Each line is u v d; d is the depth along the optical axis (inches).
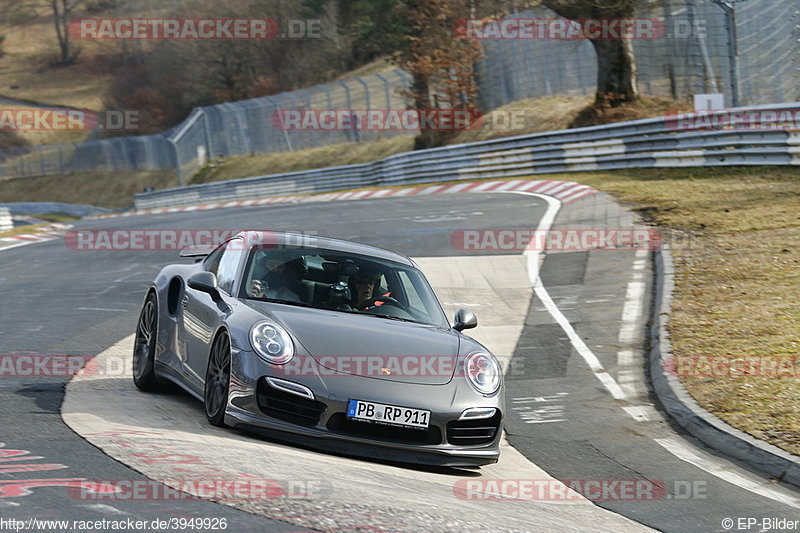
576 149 3784.5
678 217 2395.4
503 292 1796.3
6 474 547.5
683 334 1343.5
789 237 1984.5
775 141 2930.6
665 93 4608.8
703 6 4399.6
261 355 712.4
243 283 831.7
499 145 4131.4
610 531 600.4
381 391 709.3
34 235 3366.1
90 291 1763.0
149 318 949.2
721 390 1060.5
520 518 589.0
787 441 862.5
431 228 2583.7
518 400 1111.6
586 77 5521.7
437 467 758.5
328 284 847.7
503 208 2945.4
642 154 3476.9
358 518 515.8
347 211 3218.5
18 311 1482.5
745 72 4276.6
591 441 935.0
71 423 717.9
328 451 705.0
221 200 5935.0
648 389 1154.7
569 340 1427.2
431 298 897.5
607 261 2014.0
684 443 927.7
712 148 3211.1
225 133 7701.8
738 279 1675.7
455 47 5590.6
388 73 6850.4
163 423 750.5
